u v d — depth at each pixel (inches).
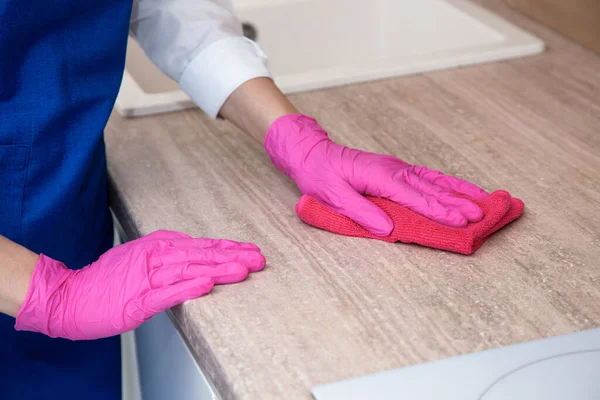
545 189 38.5
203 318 30.0
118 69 39.8
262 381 26.7
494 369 26.6
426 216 34.9
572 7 55.1
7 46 35.8
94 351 43.5
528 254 33.4
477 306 30.2
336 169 36.7
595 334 28.2
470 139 43.6
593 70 51.7
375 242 34.8
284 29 64.6
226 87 40.8
